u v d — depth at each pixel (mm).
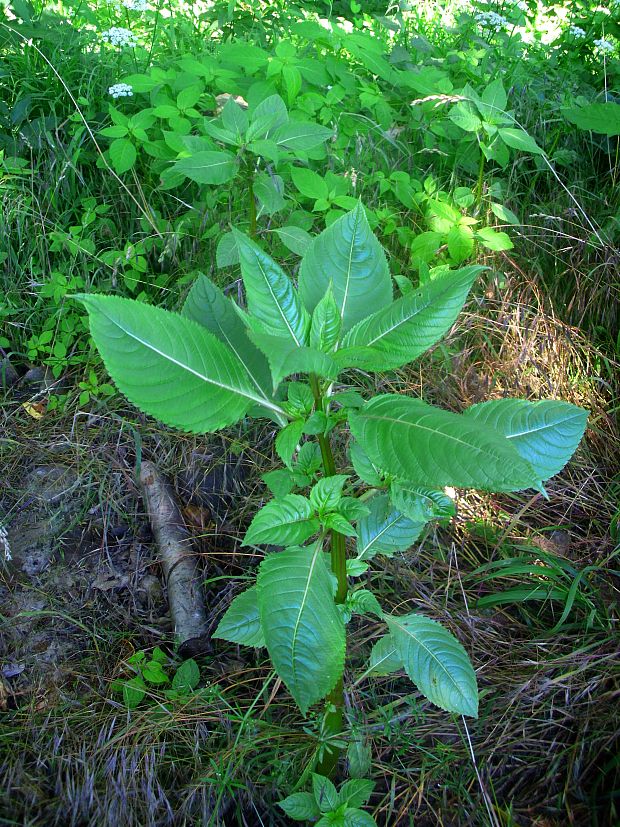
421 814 749
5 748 775
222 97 1343
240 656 882
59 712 812
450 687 685
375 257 652
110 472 1023
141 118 1229
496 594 903
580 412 653
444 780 765
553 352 1156
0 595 908
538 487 494
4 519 973
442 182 1382
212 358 590
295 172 1149
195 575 929
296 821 746
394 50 1505
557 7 2074
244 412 602
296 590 600
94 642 884
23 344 1177
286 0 1835
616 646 851
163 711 805
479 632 882
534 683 825
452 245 1142
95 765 764
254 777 763
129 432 1058
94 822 735
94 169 1349
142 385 557
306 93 1313
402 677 848
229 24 1688
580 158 1414
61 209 1284
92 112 1354
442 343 1127
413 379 1112
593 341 1200
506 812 744
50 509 988
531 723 803
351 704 813
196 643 873
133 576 945
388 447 549
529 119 1456
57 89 1376
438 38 1848
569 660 838
